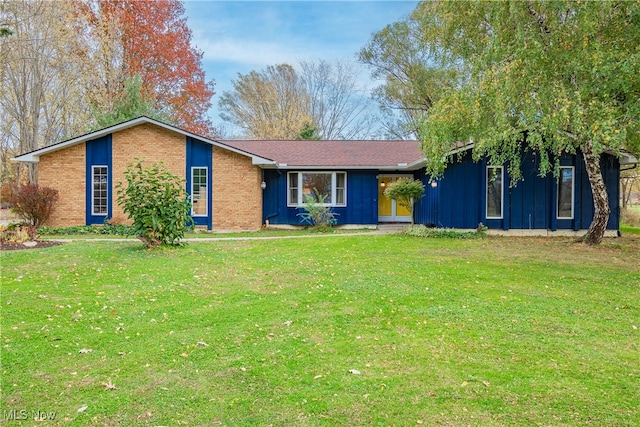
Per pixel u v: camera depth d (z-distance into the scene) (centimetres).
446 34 1022
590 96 816
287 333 447
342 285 659
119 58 2409
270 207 1684
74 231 1404
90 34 2316
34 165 2111
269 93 3319
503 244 1144
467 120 964
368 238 1272
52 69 2153
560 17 836
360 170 1688
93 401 305
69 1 2114
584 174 1375
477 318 499
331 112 3359
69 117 2278
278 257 912
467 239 1253
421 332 451
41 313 505
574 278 713
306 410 292
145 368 360
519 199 1369
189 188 1518
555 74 841
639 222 2022
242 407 297
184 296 591
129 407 297
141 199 962
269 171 1686
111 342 419
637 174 2131
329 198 1692
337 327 467
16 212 1473
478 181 1373
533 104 834
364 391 319
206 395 314
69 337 430
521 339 431
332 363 370
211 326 469
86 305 541
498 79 840
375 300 575
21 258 826
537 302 566
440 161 1059
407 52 2586
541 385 329
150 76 2736
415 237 1294
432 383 332
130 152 1506
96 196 1507
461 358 382
